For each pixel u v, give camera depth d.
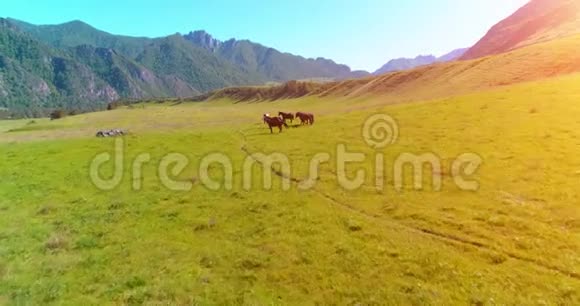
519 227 17.34
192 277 15.72
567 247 15.30
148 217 23.06
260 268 16.19
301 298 13.95
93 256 18.11
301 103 161.12
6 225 22.83
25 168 36.62
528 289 13.17
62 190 29.52
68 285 15.68
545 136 29.06
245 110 132.88
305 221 20.77
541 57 70.44
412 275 14.73
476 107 43.25
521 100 41.88
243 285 15.02
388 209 21.30
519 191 21.03
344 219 20.56
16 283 16.00
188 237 19.83
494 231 17.36
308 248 17.53
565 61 62.50
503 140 29.94
